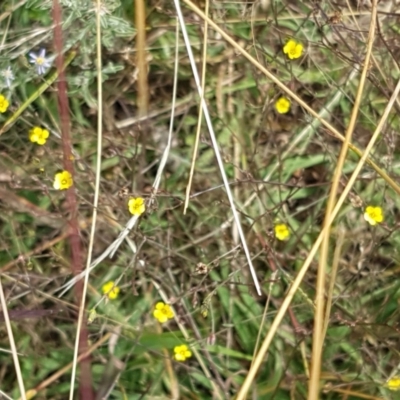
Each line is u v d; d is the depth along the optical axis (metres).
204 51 0.36
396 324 0.44
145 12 0.47
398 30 0.47
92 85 0.47
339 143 0.48
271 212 0.45
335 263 0.37
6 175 0.46
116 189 0.46
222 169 0.37
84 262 0.46
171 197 0.44
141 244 0.42
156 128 0.48
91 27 0.43
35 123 0.46
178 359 0.41
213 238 0.46
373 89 0.47
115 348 0.44
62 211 0.47
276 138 0.49
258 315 0.45
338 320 0.43
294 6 0.48
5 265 0.45
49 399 0.44
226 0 0.48
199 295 0.46
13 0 0.45
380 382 0.43
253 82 0.48
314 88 0.49
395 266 0.47
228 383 0.44
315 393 0.32
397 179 0.46
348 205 0.47
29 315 0.42
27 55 0.45
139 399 0.44
